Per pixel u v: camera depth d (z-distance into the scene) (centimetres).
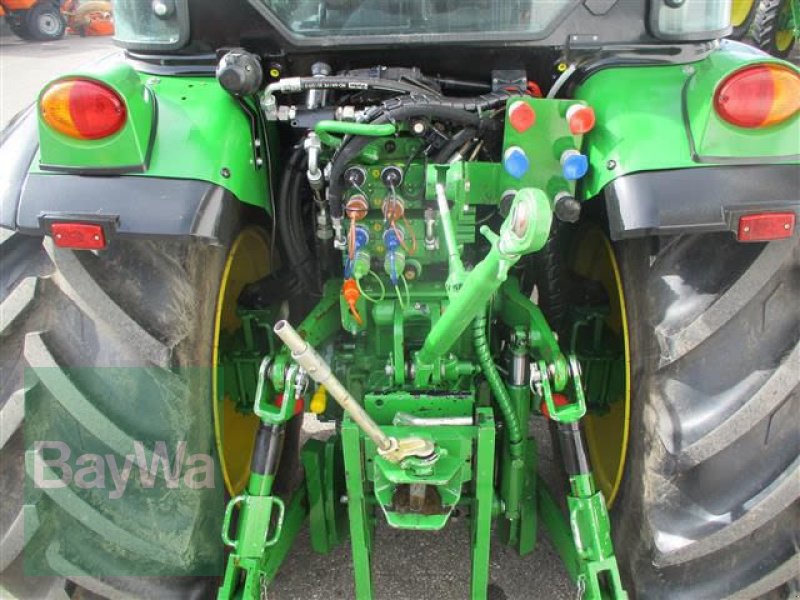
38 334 180
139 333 181
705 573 196
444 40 204
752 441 185
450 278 177
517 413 220
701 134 175
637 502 202
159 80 210
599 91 199
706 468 187
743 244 183
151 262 188
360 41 206
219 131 192
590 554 196
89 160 178
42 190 177
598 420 258
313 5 205
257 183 208
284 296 262
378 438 182
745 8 758
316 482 241
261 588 206
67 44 1345
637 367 200
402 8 204
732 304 177
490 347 239
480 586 214
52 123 173
